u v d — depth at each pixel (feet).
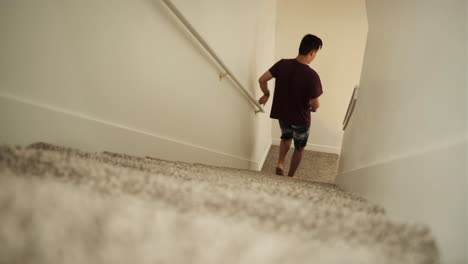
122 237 1.40
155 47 4.89
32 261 1.41
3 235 1.42
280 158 11.34
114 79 4.12
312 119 14.94
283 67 9.53
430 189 1.99
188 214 1.55
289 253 1.35
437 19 2.49
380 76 4.26
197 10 5.78
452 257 1.63
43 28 3.06
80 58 3.54
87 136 3.73
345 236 1.55
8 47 2.78
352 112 7.45
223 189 2.21
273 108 10.23
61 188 1.66
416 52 2.89
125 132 4.43
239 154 10.23
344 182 5.67
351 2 12.80
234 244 1.38
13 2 2.77
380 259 1.37
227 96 8.36
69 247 1.40
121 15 4.06
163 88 5.28
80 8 3.44
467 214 1.59
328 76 14.03
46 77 3.15
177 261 1.33
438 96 2.21
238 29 8.39
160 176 2.32
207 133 7.40
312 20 13.44
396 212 2.43
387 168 2.91
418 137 2.43
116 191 1.73
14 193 1.56
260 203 1.87
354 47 13.35
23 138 2.96
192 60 6.13
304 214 1.77
